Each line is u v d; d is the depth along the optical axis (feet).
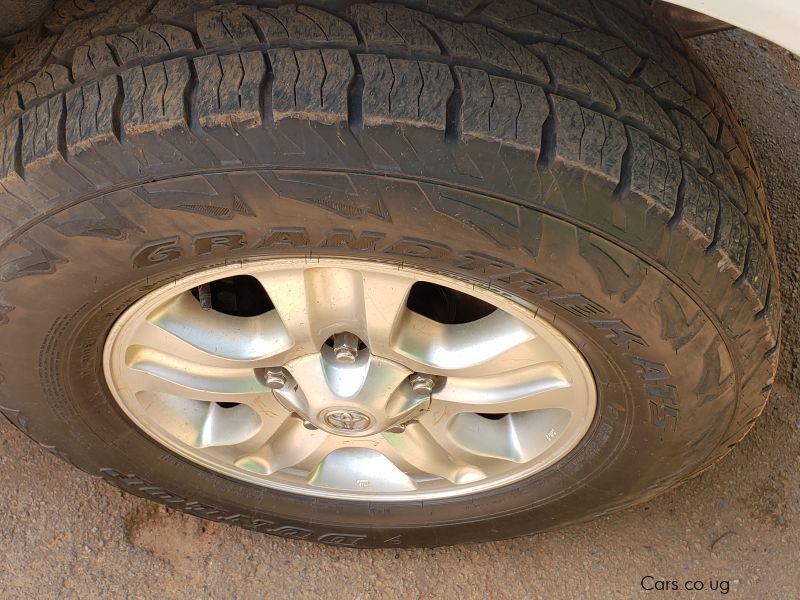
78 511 8.00
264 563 7.93
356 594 7.83
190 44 4.86
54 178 4.80
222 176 4.65
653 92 5.18
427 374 6.13
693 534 8.10
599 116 4.79
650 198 4.71
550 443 6.53
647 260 4.91
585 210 4.69
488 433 6.82
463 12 4.99
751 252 5.26
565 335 5.49
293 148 4.54
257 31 4.83
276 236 4.92
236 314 6.57
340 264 5.21
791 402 8.64
